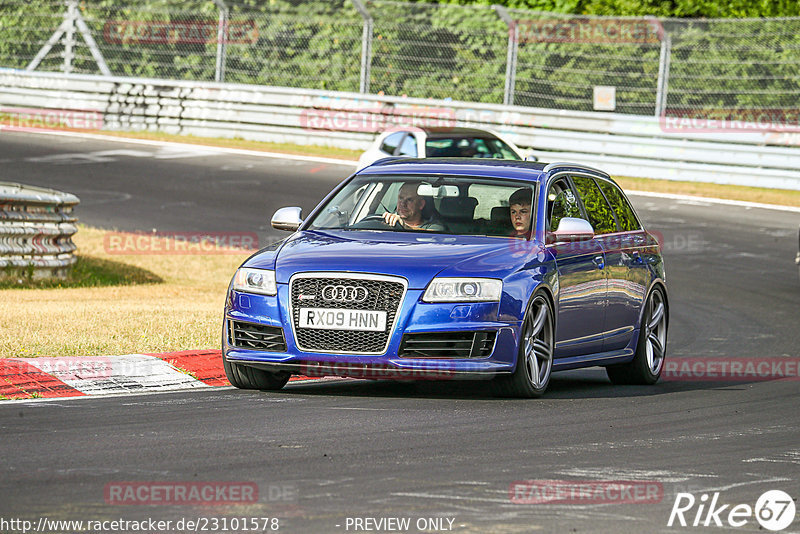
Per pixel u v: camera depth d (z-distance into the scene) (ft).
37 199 142.82
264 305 80.69
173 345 96.48
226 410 74.28
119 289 143.23
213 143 286.05
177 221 194.70
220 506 50.62
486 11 283.79
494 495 53.83
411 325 78.48
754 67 260.01
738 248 186.60
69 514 48.85
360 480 55.88
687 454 64.69
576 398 84.94
